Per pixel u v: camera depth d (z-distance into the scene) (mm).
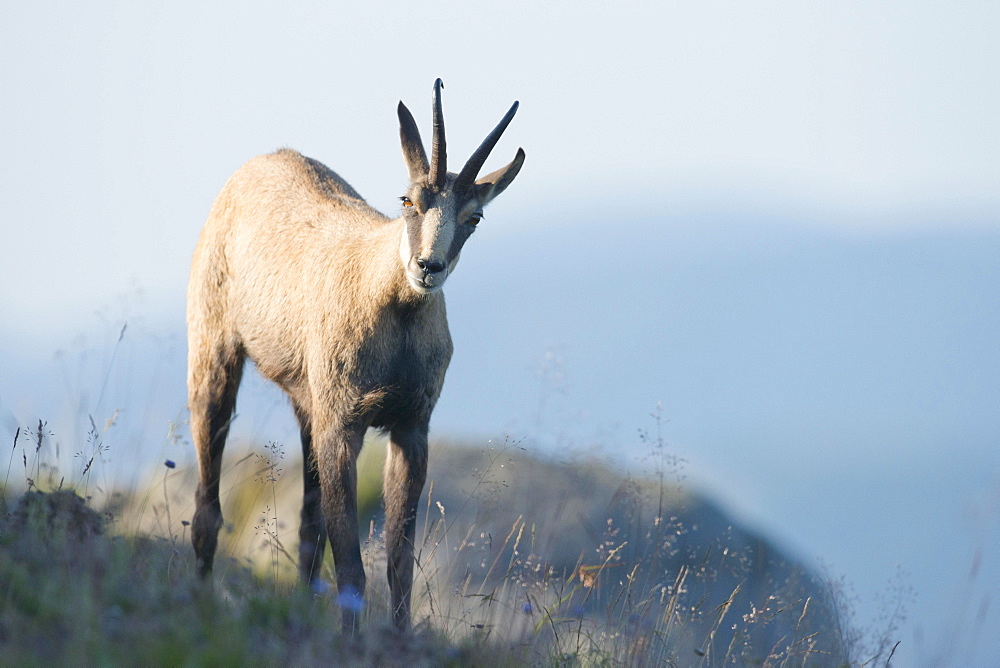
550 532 28875
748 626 25891
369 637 18016
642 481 32688
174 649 14773
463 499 33250
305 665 15906
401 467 25203
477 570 27391
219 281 28797
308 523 26719
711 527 32312
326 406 24516
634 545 29469
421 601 24188
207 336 28672
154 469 26906
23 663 13688
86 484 20766
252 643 15969
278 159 29547
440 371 25422
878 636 24781
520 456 33781
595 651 20734
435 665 18219
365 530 35094
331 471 24172
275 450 24766
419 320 24547
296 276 26188
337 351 24359
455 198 23922
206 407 28219
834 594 26125
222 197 29578
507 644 20156
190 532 27141
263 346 27141
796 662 23219
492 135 24031
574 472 32531
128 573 17766
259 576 22828
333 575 26125
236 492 33781
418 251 23000
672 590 24953
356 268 24703
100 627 14859
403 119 24984
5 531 18156
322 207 27406
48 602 15539
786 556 33438
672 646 22531
